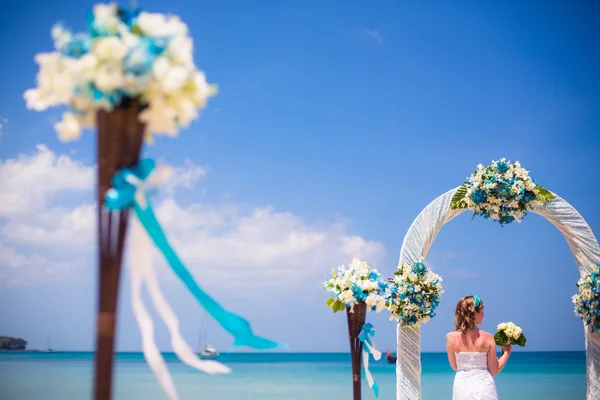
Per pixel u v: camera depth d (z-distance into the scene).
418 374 5.57
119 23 1.90
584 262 5.94
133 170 1.85
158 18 1.93
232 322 2.11
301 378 26.14
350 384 23.45
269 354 49.78
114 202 1.77
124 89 1.82
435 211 5.84
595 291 5.76
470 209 5.84
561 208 5.93
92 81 1.80
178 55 1.93
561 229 6.00
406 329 5.65
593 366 5.84
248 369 31.98
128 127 1.85
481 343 5.34
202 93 1.96
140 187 1.83
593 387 5.82
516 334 5.41
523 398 17.16
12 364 25.47
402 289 5.52
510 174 5.71
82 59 1.79
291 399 18.09
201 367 2.03
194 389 20.56
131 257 1.98
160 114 1.86
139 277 1.99
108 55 1.79
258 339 2.12
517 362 36.03
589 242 5.90
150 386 20.61
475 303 5.44
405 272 5.57
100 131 1.85
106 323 1.77
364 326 4.70
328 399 18.20
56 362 32.78
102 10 1.89
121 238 1.82
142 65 1.81
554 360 38.31
